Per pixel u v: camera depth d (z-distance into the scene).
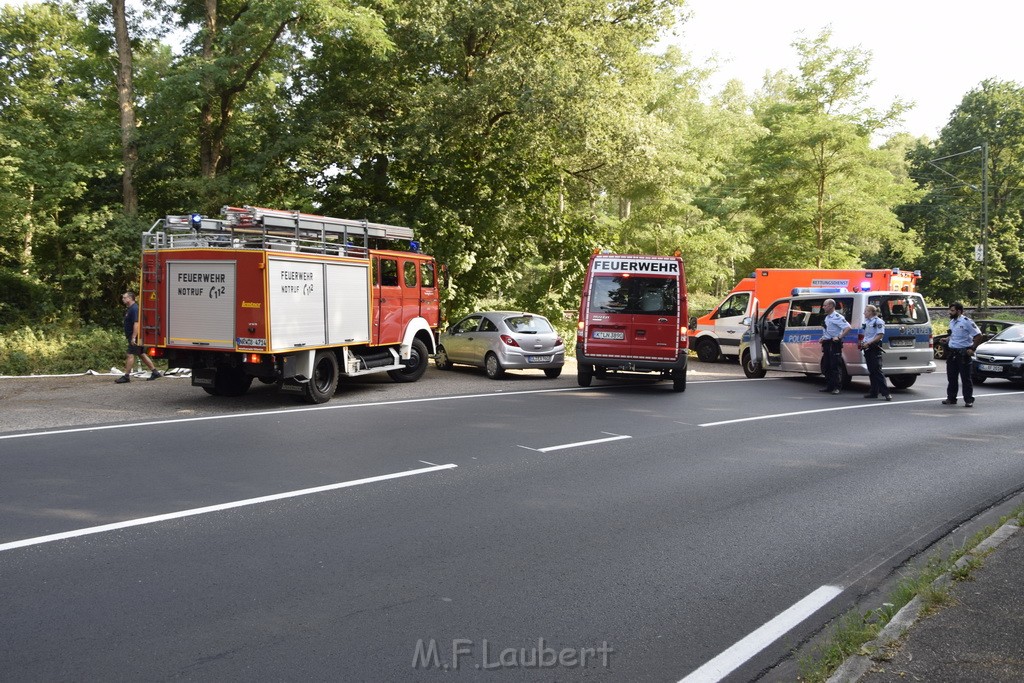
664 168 25.19
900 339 16.06
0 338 18.50
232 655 3.82
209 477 7.41
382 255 14.88
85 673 3.62
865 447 9.76
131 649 3.87
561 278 26.41
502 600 4.60
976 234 50.84
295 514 6.25
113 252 20.53
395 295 15.23
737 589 4.86
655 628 4.26
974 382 18.84
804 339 17.55
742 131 41.09
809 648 4.04
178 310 12.61
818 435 10.56
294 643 3.97
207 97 20.92
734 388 16.28
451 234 22.14
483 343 17.50
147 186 23.08
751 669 3.81
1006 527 5.89
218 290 12.27
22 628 4.09
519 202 24.08
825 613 4.51
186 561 5.14
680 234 30.88
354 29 19.30
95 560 5.12
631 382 17.22
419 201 22.83
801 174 36.16
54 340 18.81
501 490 7.16
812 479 7.92
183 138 22.31
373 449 8.89
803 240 36.16
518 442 9.49
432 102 21.44
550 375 18.02
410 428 10.36
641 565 5.26
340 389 15.04
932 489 7.60
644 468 8.22
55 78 25.11
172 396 13.48
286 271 12.31
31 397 13.08
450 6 21.38
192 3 22.75
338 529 5.89
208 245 12.53
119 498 6.61
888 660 3.68
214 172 22.59
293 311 12.43
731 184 39.53
